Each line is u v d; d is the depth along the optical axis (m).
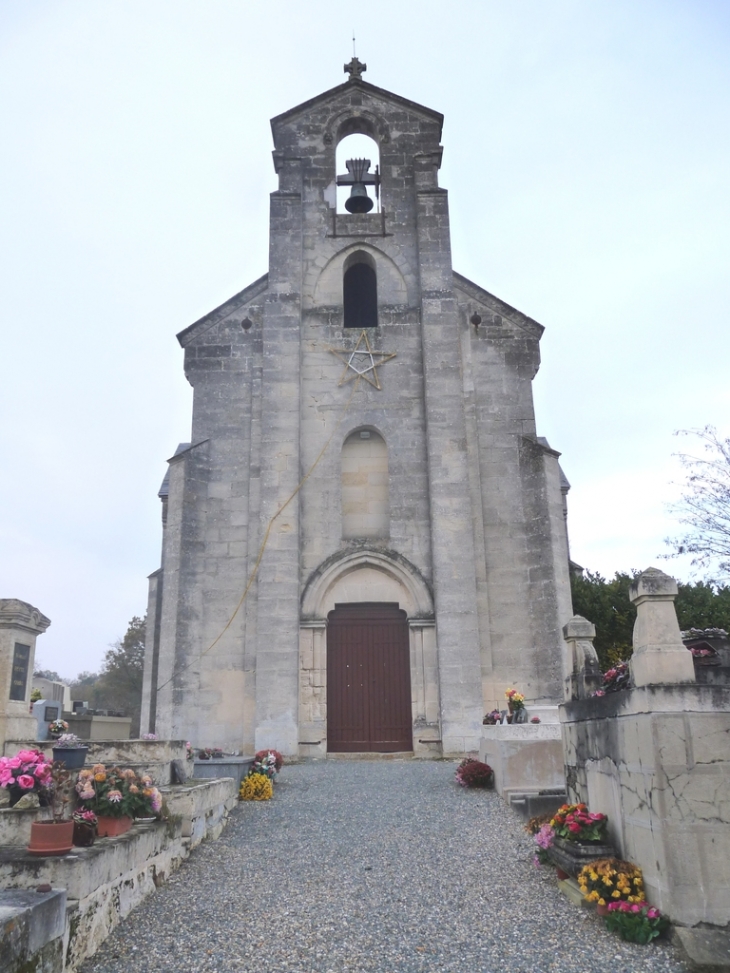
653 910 7.30
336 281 22.36
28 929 5.25
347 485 21.27
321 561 20.20
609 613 22.88
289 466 20.45
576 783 9.99
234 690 19.70
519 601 20.23
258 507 20.69
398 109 23.77
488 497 20.95
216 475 21.16
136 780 8.85
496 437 21.38
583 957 6.98
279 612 19.45
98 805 8.45
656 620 7.93
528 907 8.23
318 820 12.00
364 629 20.27
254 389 21.72
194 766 14.27
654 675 7.73
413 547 20.34
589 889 7.97
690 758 7.39
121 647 57.00
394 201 23.02
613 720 8.59
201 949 7.26
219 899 8.59
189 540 20.36
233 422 21.55
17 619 12.86
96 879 7.34
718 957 6.77
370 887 8.95
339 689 19.92
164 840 9.31
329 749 19.59
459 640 19.20
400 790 14.03
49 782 8.39
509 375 21.83
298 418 20.83
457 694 18.88
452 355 21.30
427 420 20.84
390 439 21.11
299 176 23.00
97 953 7.14
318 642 19.64
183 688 19.41
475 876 9.24
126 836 8.36
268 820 12.09
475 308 22.28
